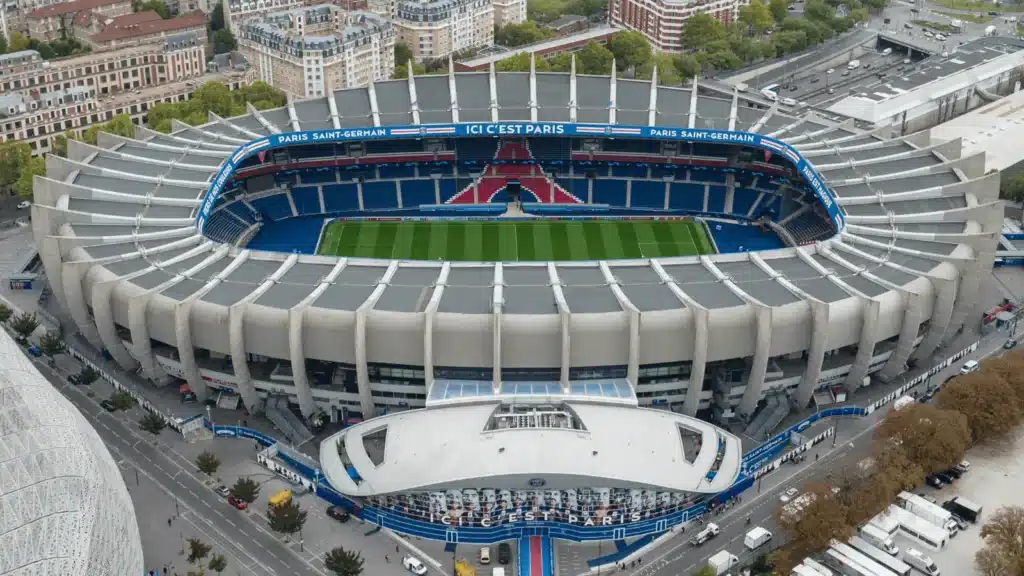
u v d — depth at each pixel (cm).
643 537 18975
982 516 19112
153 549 18388
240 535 18838
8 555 12862
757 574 17938
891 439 19938
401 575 18025
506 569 18200
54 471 14238
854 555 17988
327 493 19712
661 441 19375
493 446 18938
